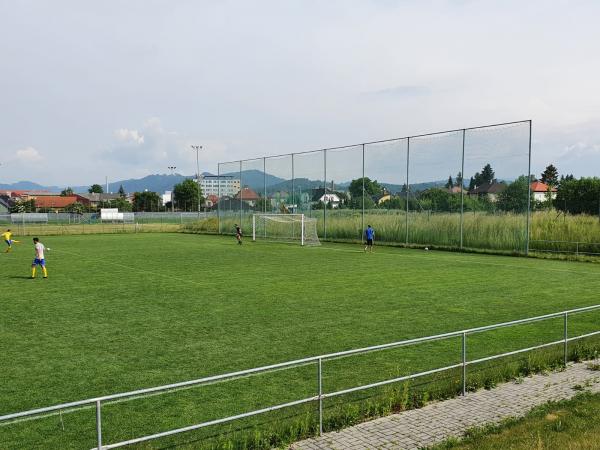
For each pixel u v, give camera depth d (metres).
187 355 9.98
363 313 13.64
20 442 6.36
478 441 5.99
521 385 8.07
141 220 84.81
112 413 7.23
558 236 28.89
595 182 46.03
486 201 31.41
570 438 6.00
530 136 29.06
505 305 14.61
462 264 25.02
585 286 17.97
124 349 10.44
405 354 9.84
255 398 7.71
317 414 6.91
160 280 19.95
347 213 41.22
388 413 7.00
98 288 18.08
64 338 11.34
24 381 8.60
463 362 7.71
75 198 154.00
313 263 25.78
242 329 11.99
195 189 136.38
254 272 22.23
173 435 6.49
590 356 9.49
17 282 19.59
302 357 9.80
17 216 73.06
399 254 30.67
